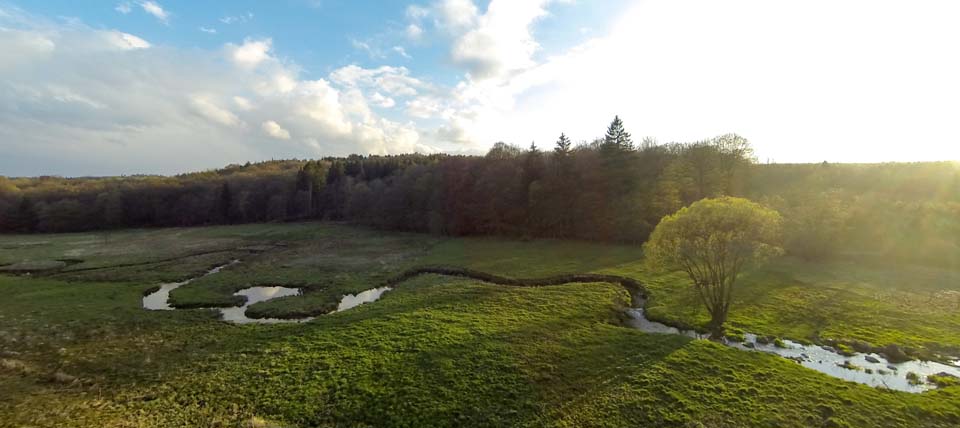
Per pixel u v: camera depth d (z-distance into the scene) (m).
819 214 50.00
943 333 26.23
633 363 21.70
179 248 68.69
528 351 23.47
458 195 84.88
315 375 20.78
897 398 17.98
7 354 24.27
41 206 100.44
